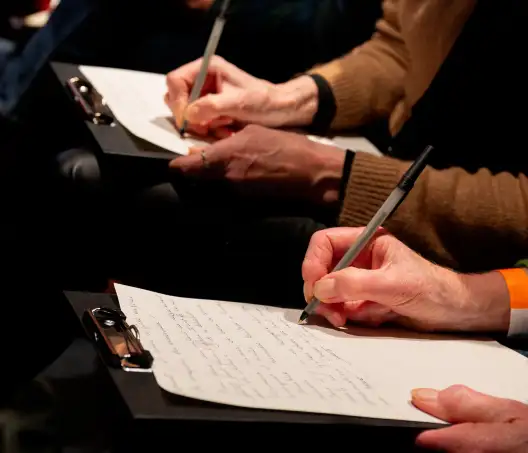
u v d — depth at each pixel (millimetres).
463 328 847
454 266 978
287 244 1008
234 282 988
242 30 1408
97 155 991
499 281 861
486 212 970
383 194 973
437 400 677
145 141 1013
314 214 1034
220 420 588
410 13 1202
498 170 1126
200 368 656
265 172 998
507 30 1105
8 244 1068
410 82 1232
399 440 643
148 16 1388
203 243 999
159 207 985
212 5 1377
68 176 1005
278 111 1179
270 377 668
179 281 983
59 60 1361
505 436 651
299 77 1270
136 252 1003
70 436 750
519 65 1107
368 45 1369
